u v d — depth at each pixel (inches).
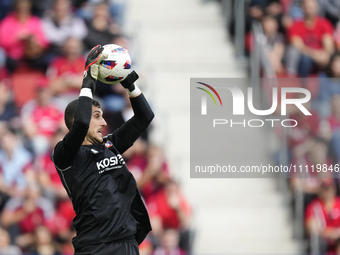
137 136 577.0
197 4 1651.1
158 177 1163.9
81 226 533.0
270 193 1248.2
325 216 1181.7
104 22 1406.3
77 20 1459.2
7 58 1390.3
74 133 502.9
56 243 1137.4
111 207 528.7
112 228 526.0
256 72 1379.2
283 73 1423.5
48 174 1188.5
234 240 1197.7
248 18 1467.8
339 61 1438.2
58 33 1434.5
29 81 1368.1
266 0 1501.0
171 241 1118.4
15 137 1233.4
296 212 1202.0
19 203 1163.3
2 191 1175.6
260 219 1218.6
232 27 1517.0
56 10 1451.8
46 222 1139.3
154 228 1126.4
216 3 1654.8
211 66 1455.5
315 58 1438.2
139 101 570.3
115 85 1275.8
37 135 1240.2
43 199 1159.0
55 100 1302.9
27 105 1317.7
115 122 1227.9
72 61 1359.5
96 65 526.6
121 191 542.0
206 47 1515.7
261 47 1373.0
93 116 547.5
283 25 1467.8
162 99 1381.6
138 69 1397.6
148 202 1155.3
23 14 1429.6
